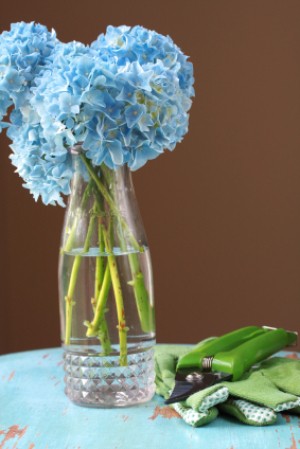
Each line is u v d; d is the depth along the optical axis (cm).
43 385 162
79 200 150
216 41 305
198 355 155
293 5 301
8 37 150
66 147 147
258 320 311
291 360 161
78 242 150
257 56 304
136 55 145
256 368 158
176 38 306
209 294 313
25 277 322
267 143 305
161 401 154
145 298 151
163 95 143
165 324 316
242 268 311
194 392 147
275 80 303
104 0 309
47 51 150
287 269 308
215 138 308
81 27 310
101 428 145
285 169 305
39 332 324
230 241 310
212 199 310
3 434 144
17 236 321
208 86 306
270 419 144
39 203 320
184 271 313
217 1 304
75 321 151
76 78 140
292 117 304
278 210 307
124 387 151
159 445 140
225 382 150
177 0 305
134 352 151
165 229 312
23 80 147
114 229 150
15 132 150
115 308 150
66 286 151
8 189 319
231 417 148
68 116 141
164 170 311
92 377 151
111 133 143
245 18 303
